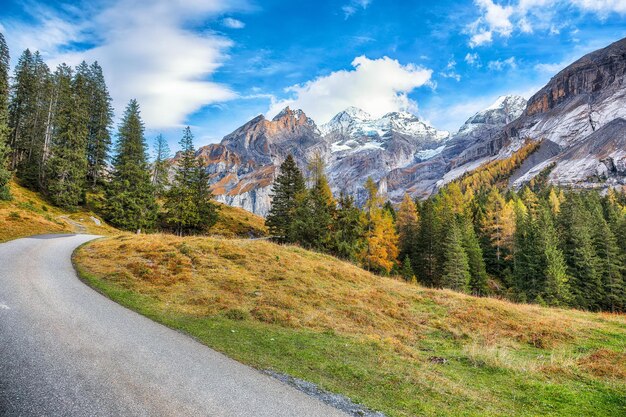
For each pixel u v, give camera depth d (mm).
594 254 48062
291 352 10875
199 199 61125
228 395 7066
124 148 55062
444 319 19391
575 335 17594
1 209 35438
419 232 61062
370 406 7609
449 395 8828
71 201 51781
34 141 59906
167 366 8164
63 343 8711
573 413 8281
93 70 67000
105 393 6480
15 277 15203
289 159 60750
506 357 12875
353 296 21328
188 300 15773
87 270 18812
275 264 24953
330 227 44625
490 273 63156
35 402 5867
